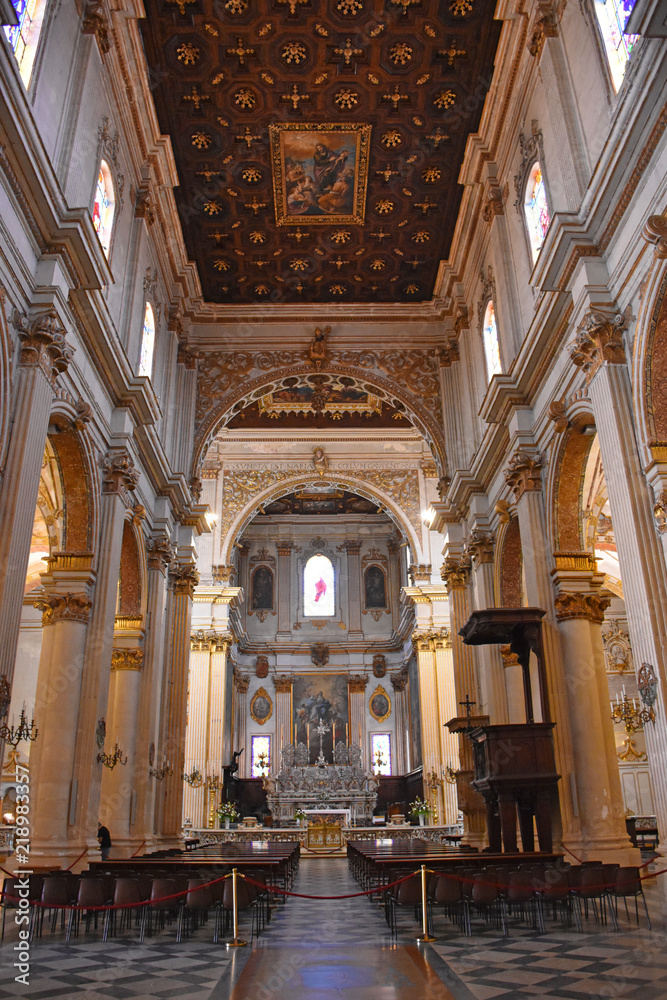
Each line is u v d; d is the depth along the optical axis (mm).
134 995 5477
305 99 15203
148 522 16250
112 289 13797
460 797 17219
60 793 11219
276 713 36125
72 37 11406
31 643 22688
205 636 28594
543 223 13406
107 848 13125
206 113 15383
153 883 8039
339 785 30188
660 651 8805
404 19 13844
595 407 10391
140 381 13648
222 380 19750
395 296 20312
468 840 16734
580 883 8242
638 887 8250
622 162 9531
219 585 29078
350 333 20172
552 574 12789
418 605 28922
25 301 9711
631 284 9875
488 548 16969
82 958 7004
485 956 6719
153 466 16094
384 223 18094
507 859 10273
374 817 31281
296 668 37000
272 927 9078
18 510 8977
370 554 38562
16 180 9211
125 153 14516
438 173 16891
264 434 29219
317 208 17609
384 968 6297
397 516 29750
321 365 19844
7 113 8508
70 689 11734
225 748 30328
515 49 13523
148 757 15125
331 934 8367
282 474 30031
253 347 20000
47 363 9844
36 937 8281
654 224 8711
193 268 18812
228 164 16484
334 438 29328
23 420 9305
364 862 13156
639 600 9172
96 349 12367
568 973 5859
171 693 17453
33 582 23016
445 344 20109
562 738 12031
